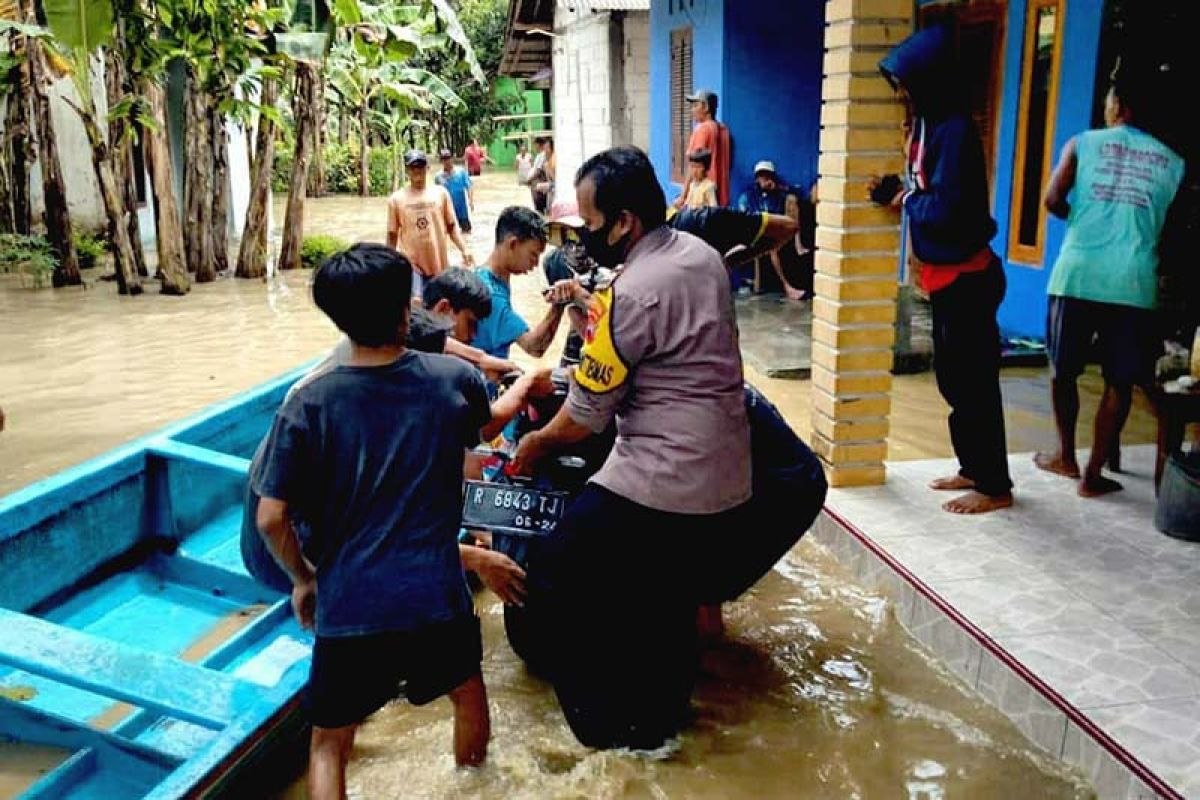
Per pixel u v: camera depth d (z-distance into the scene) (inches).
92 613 181.9
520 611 150.7
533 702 149.3
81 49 398.6
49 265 500.7
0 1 476.4
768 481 145.3
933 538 180.1
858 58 186.4
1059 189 191.8
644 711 136.7
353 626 113.7
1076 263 188.4
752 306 405.1
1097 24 293.3
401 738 139.9
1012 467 213.2
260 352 374.3
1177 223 271.1
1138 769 120.1
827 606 173.8
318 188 1119.0
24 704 146.9
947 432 252.8
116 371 346.6
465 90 1571.1
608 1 590.2
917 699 147.5
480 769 132.4
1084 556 172.2
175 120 634.8
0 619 136.7
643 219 128.9
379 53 488.7
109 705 148.9
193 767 114.4
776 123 438.9
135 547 196.1
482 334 182.9
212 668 159.2
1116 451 206.4
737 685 151.3
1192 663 140.9
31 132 530.6
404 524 115.3
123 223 490.0
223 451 218.7
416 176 349.1
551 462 155.0
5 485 244.2
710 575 138.1
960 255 178.4
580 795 127.8
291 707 128.2
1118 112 185.2
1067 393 200.5
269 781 128.0
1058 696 134.0
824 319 202.4
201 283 530.0
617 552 131.2
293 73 564.4
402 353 118.1
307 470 112.8
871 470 203.8
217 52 451.2
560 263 178.4
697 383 126.9
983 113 353.4
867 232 193.6
